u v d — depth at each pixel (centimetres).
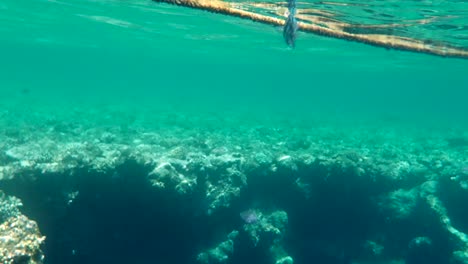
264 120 3422
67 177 1130
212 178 1337
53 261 1155
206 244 1341
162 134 1877
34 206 1091
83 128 1942
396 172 1528
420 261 1438
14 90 5519
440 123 5244
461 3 1202
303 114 4781
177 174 1239
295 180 1456
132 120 2567
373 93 16338
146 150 1389
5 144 1332
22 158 1158
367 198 1512
